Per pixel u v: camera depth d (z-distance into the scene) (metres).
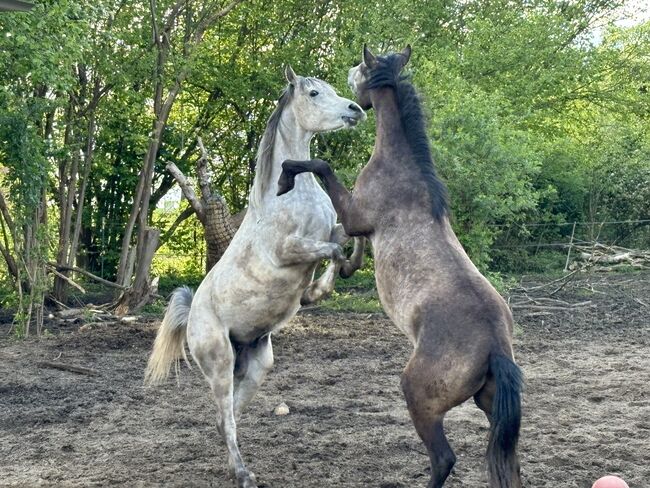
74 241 15.97
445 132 13.66
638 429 7.26
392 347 11.33
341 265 5.68
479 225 13.70
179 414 8.02
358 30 17.48
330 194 5.64
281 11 19.38
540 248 22.14
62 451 6.88
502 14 20.50
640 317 13.84
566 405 8.16
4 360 10.68
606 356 10.68
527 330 12.72
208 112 19.59
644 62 24.20
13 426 7.77
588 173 23.45
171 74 16.22
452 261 4.88
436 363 4.56
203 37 18.81
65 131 15.87
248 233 5.98
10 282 13.86
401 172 5.38
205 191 13.95
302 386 9.16
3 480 6.14
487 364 4.52
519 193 13.67
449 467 4.60
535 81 20.14
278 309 5.98
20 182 12.66
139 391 9.01
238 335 6.08
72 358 10.84
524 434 7.17
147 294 14.59
